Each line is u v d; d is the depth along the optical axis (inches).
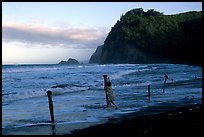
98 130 440.1
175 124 419.2
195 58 4874.5
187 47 5374.0
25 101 918.4
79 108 719.1
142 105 705.0
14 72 3041.3
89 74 2578.7
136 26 6978.4
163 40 6156.5
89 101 869.2
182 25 6279.5
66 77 2251.5
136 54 6574.8
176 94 909.8
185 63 5009.8
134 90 1109.1
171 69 3043.8
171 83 1342.3
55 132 448.5
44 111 703.1
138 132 398.0
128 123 479.5
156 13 7824.8
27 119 581.6
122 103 757.3
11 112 687.7
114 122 501.4
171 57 5748.0
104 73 2662.4
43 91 1197.1
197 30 5511.8
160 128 402.9
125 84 1403.8
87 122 523.5
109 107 689.0
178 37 5816.9
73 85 1499.8
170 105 679.1
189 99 776.3
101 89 1269.7
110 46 7465.6
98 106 746.8
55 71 3238.2
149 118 512.7
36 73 2854.3
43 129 474.3
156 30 6643.7
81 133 429.7
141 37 6628.9
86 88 1306.6
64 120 555.5
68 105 784.3
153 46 6309.1
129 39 6850.4
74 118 572.7
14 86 1581.0
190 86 1159.6
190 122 425.7
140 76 2047.2
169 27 6692.9
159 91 1019.3
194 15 7632.9
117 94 975.6
